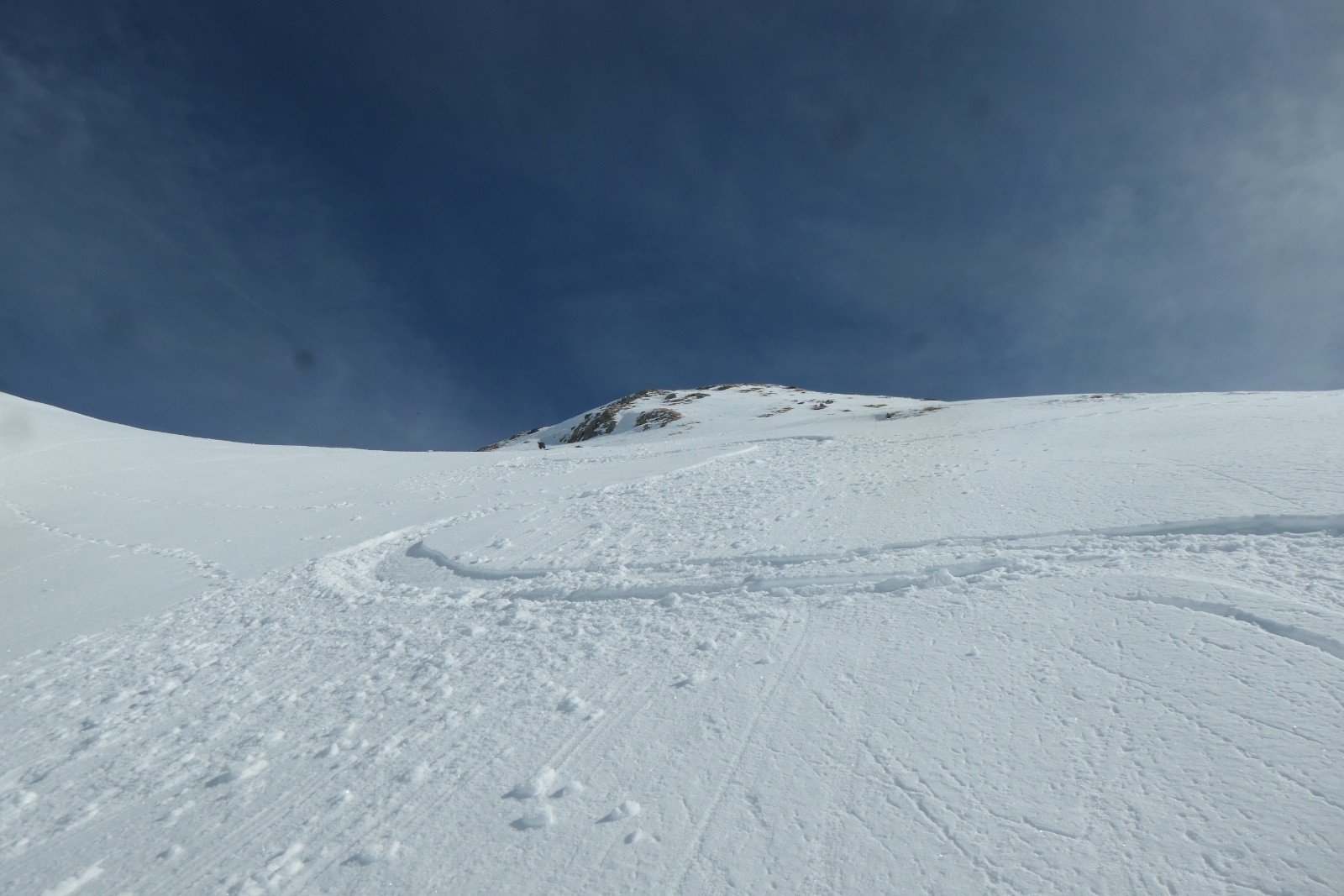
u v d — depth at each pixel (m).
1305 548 4.84
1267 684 3.34
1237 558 4.89
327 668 6.27
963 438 13.88
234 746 4.88
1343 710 3.04
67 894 3.43
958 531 6.82
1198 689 3.42
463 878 3.04
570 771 3.75
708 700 4.28
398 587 8.90
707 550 7.90
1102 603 4.56
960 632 4.57
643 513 10.74
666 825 3.16
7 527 16.12
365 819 3.62
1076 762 3.10
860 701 3.96
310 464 23.03
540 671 5.23
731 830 3.06
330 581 9.70
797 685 4.27
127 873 3.51
